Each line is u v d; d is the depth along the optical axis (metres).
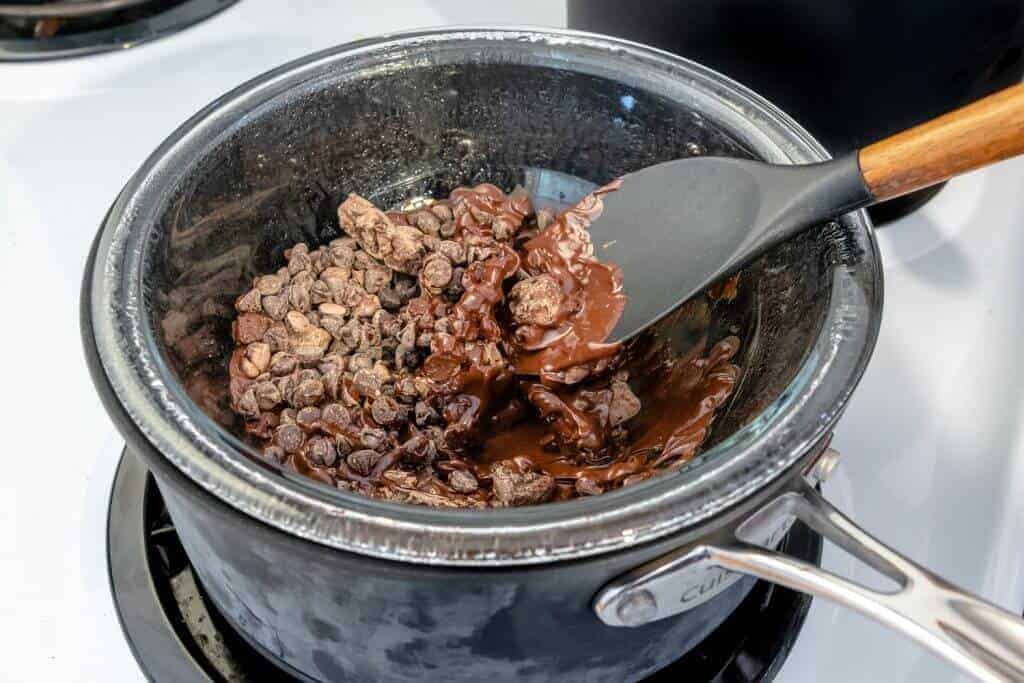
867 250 0.39
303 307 0.46
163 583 0.42
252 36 0.58
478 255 0.47
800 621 0.42
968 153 0.38
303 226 0.47
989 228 0.52
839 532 0.36
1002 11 0.46
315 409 0.44
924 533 0.44
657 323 0.46
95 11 0.57
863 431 0.47
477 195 0.48
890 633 0.42
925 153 0.38
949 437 0.46
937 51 0.47
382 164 0.48
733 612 0.42
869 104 0.48
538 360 0.45
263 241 0.46
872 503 0.45
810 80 0.48
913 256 0.51
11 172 0.53
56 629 0.42
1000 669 0.34
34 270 0.50
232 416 0.43
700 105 0.44
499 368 0.45
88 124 0.54
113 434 0.46
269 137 0.44
